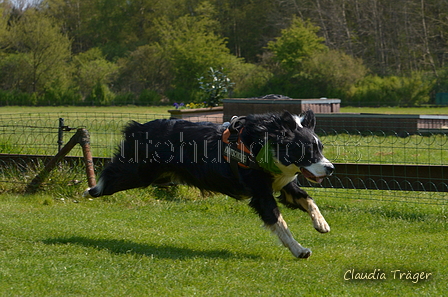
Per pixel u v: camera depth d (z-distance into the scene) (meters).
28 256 6.12
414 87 55.28
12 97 60.91
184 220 8.35
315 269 5.77
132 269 5.66
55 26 69.94
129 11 86.56
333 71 59.44
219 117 20.23
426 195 9.72
